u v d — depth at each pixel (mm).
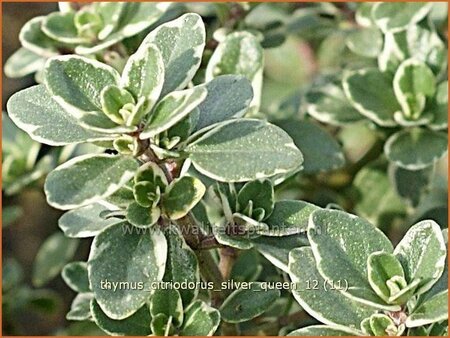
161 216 75
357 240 72
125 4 105
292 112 126
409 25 110
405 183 119
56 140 71
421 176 119
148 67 70
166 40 75
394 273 70
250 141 71
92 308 79
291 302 101
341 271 70
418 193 118
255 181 81
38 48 109
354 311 73
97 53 107
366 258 71
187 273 78
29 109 73
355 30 127
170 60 74
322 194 126
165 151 70
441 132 112
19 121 72
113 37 102
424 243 71
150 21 103
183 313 78
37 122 72
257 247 77
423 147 108
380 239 72
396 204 125
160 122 67
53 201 66
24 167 120
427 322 68
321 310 72
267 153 70
